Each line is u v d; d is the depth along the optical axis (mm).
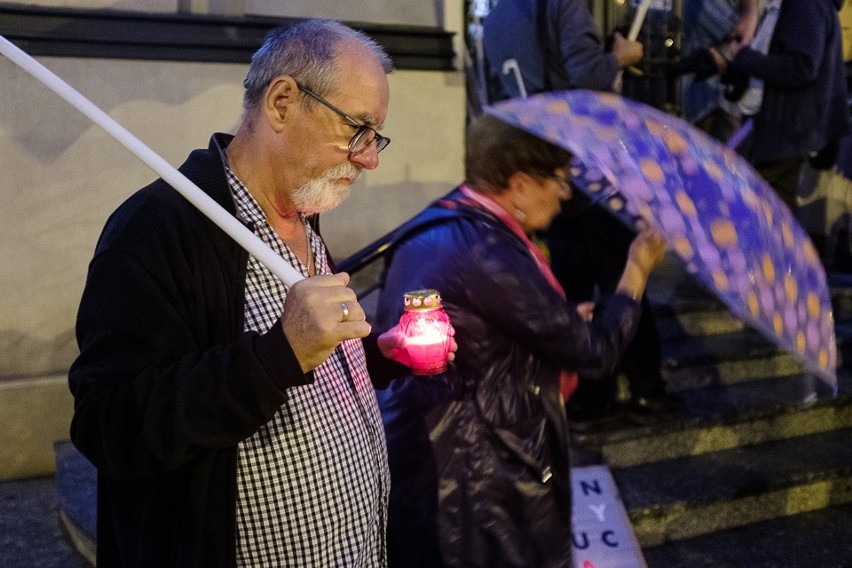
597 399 3906
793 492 3891
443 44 4551
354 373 1757
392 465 2318
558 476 2312
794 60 4242
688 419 4020
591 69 3680
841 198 6535
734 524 3779
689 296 5004
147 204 1569
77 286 3811
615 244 3711
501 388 2266
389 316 2330
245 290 1596
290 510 1596
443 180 4621
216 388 1406
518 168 2311
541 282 2225
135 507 1611
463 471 2258
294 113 1573
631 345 3922
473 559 2250
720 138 4766
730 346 4648
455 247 2254
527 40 3916
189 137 3957
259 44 4062
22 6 3605
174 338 1508
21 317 3742
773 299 2070
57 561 3207
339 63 1562
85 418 1466
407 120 4496
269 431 1583
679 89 4695
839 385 4566
